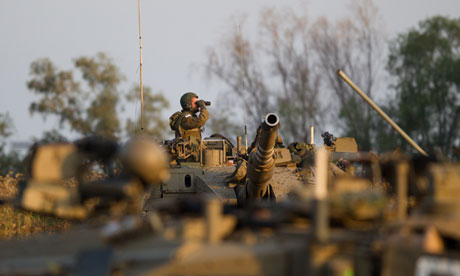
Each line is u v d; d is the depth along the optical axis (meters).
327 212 9.48
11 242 10.15
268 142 20.09
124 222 9.49
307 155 24.91
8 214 25.27
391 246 8.99
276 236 9.55
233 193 23.55
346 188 10.67
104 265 8.62
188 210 10.49
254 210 10.55
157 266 8.55
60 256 9.23
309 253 8.79
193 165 25.91
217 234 9.51
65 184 19.00
